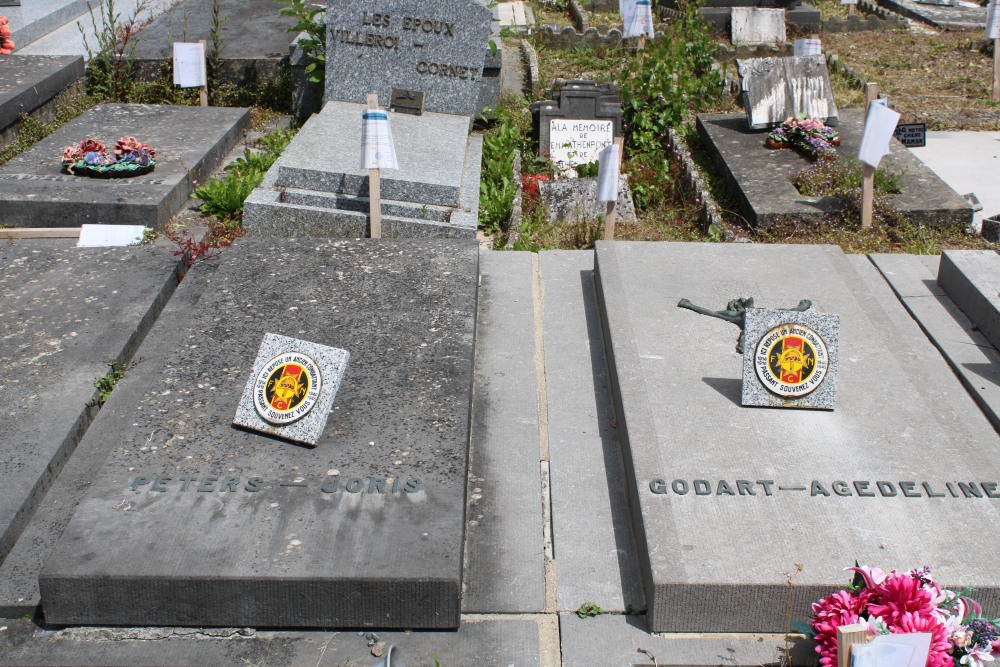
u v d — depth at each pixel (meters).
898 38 15.77
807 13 15.80
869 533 4.54
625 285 6.69
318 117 9.59
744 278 6.79
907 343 6.23
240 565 4.30
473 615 4.51
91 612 4.34
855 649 3.68
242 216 8.30
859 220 8.62
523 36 14.51
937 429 5.26
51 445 5.23
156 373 5.99
